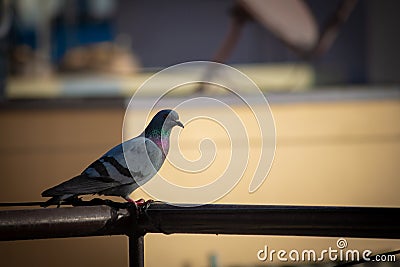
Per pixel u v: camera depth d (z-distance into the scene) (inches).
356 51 730.8
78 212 257.4
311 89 666.2
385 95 629.9
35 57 737.6
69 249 577.0
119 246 577.0
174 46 784.9
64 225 254.7
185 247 577.6
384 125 625.9
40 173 595.2
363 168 621.0
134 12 789.9
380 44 726.5
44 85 698.2
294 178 612.1
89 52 746.8
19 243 576.1
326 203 617.0
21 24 749.9
